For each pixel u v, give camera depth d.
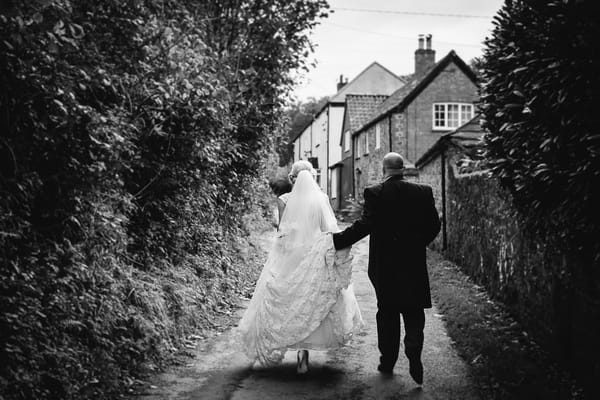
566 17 4.11
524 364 5.01
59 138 3.71
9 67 3.23
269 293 5.05
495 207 7.65
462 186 10.32
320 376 5.05
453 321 6.62
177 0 7.30
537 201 5.07
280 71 10.84
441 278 9.36
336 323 5.05
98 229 4.44
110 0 4.69
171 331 5.58
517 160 5.30
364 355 5.69
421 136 26.30
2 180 3.38
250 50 10.62
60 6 3.50
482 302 7.48
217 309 7.14
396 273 4.86
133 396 4.41
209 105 6.21
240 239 10.66
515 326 6.28
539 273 5.60
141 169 5.89
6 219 3.38
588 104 4.13
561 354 4.96
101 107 4.58
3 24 3.08
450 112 26.42
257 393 4.59
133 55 5.29
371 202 4.97
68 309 3.96
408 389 4.71
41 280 3.66
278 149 14.17
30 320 3.42
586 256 4.39
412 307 4.80
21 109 3.45
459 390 4.66
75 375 3.87
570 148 4.34
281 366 5.34
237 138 10.09
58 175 3.87
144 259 6.09
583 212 4.24
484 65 6.12
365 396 4.55
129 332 4.86
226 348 5.79
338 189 38.47
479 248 8.74
